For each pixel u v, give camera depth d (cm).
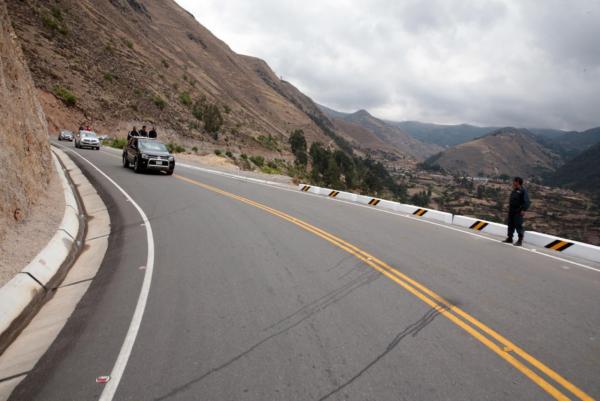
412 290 640
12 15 6544
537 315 567
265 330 493
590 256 922
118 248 844
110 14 12662
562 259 905
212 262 752
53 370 410
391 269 746
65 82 6303
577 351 468
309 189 2269
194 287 629
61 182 1258
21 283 574
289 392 374
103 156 2798
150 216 1133
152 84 9431
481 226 1265
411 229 1185
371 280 681
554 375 415
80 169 1942
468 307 583
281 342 464
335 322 518
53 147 2845
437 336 489
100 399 362
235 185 2002
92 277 685
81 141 3366
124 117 7044
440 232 1168
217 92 18438
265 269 720
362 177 17062
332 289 634
